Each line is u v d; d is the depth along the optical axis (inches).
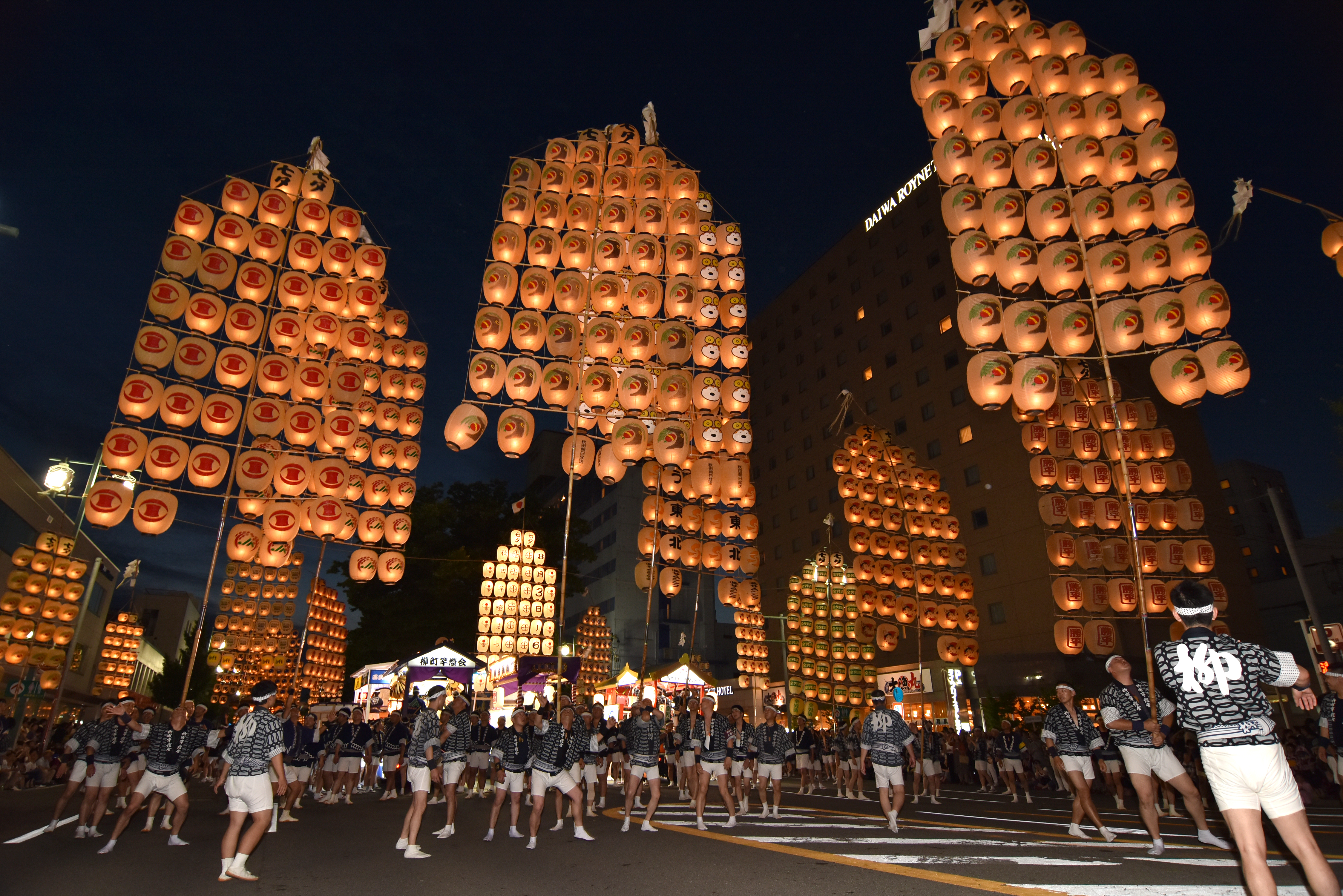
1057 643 652.7
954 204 511.5
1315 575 1760.6
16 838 381.7
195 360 582.2
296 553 1039.6
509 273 615.5
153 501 563.8
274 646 1013.8
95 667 1550.2
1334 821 458.9
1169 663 164.4
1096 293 502.0
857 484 882.1
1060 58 529.0
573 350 607.2
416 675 925.8
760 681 981.2
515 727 369.4
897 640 832.9
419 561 1622.8
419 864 299.9
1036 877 231.6
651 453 629.6
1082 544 622.8
